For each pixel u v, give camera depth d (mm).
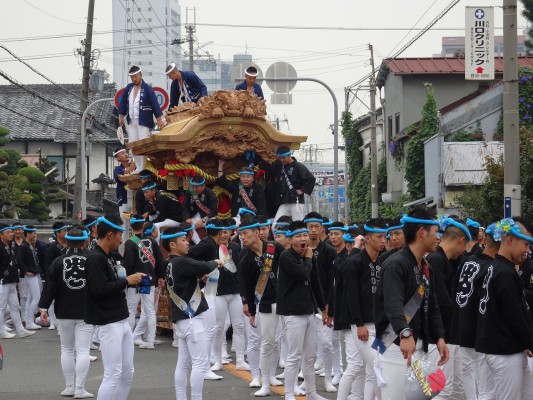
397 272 9859
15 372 18297
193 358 13641
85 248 16766
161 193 22734
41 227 46531
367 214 56719
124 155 26797
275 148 22828
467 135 43469
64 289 15430
